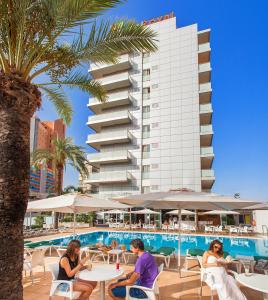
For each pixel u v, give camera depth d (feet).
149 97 129.80
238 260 25.31
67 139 86.58
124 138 123.13
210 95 122.62
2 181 11.38
